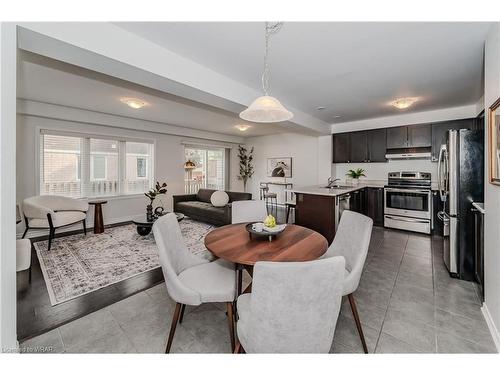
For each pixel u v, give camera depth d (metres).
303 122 4.49
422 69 2.62
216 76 2.66
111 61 1.85
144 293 2.21
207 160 7.26
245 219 2.70
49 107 3.97
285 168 7.13
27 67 2.57
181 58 2.30
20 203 3.91
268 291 0.92
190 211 5.25
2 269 1.21
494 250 1.64
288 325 0.96
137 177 5.54
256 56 2.31
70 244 3.60
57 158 4.39
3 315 1.22
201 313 1.90
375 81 2.95
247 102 3.09
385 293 2.20
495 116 1.63
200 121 5.36
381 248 3.47
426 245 3.60
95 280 2.45
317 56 2.31
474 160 2.41
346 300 2.08
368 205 4.91
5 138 1.22
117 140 5.17
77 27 1.63
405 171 4.74
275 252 1.54
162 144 5.91
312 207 3.77
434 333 1.64
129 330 1.69
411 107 4.13
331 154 5.69
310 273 0.89
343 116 4.81
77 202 4.11
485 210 1.85
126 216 5.30
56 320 1.79
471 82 2.99
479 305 1.98
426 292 2.21
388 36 1.96
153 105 4.04
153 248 3.43
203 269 1.76
